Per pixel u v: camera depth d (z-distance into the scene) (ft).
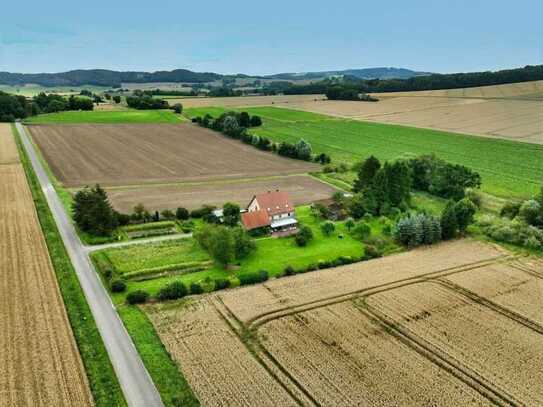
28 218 247.50
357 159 430.61
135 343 145.28
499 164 406.41
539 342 154.92
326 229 244.42
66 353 138.00
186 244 227.81
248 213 244.01
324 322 162.91
